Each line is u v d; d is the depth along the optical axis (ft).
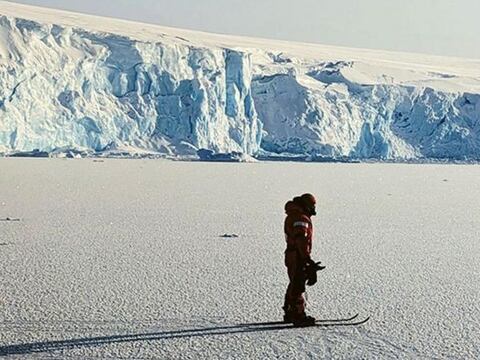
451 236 59.11
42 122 241.55
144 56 274.57
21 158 226.58
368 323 28.07
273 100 327.67
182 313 28.94
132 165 207.21
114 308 29.50
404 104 331.57
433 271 40.70
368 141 324.19
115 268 38.96
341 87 335.47
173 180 138.82
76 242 49.26
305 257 26.91
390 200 102.63
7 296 31.27
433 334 26.53
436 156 322.34
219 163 246.47
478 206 94.68
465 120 334.44
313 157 292.40
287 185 133.69
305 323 27.25
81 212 71.51
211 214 73.26
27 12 344.49
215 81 282.15
